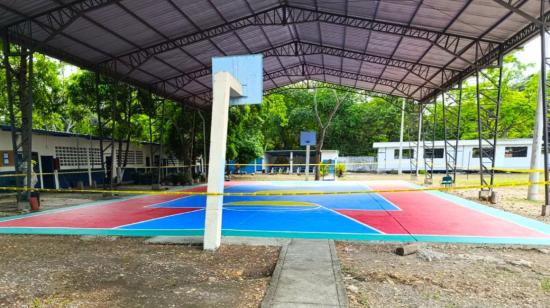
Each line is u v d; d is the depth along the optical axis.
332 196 12.10
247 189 14.70
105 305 3.07
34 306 3.08
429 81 15.12
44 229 6.62
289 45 14.88
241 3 10.07
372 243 5.36
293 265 4.05
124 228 6.68
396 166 26.27
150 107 15.52
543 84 7.68
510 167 22.27
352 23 10.90
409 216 7.87
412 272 3.90
